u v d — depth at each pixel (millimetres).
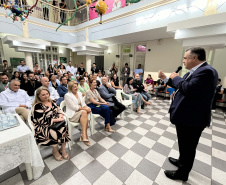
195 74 1055
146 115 3311
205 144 2096
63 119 1682
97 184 1340
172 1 3547
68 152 1816
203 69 1015
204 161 1708
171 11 3609
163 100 4965
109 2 5188
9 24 5082
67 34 7023
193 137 1180
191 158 1253
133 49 6977
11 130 1202
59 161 1635
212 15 2557
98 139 2154
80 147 1933
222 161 1715
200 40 3047
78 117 1947
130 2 4426
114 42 6918
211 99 1076
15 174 1432
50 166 1551
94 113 2326
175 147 1987
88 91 2484
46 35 6332
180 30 3156
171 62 5676
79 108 2043
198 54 1076
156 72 6199
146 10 4137
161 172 1509
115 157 1740
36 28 5934
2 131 1175
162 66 5965
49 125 1561
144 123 2826
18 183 1321
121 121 2902
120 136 2264
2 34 5363
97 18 5750
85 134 1946
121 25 4953
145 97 3840
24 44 4871
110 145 1999
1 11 4832
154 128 2600
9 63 7086
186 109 1134
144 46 6742
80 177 1415
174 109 1243
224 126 2805
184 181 1396
